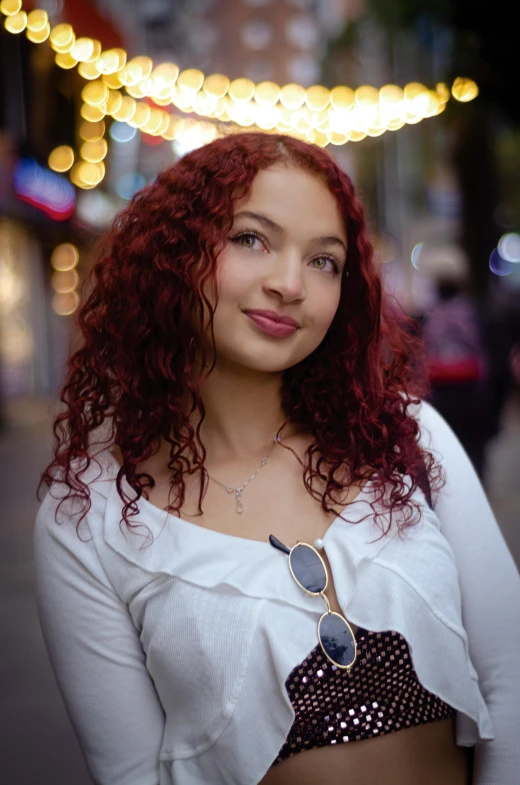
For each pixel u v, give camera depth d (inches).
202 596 44.6
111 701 47.1
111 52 247.4
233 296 46.3
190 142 247.4
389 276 60.1
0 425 467.2
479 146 556.7
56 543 48.5
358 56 468.4
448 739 47.0
